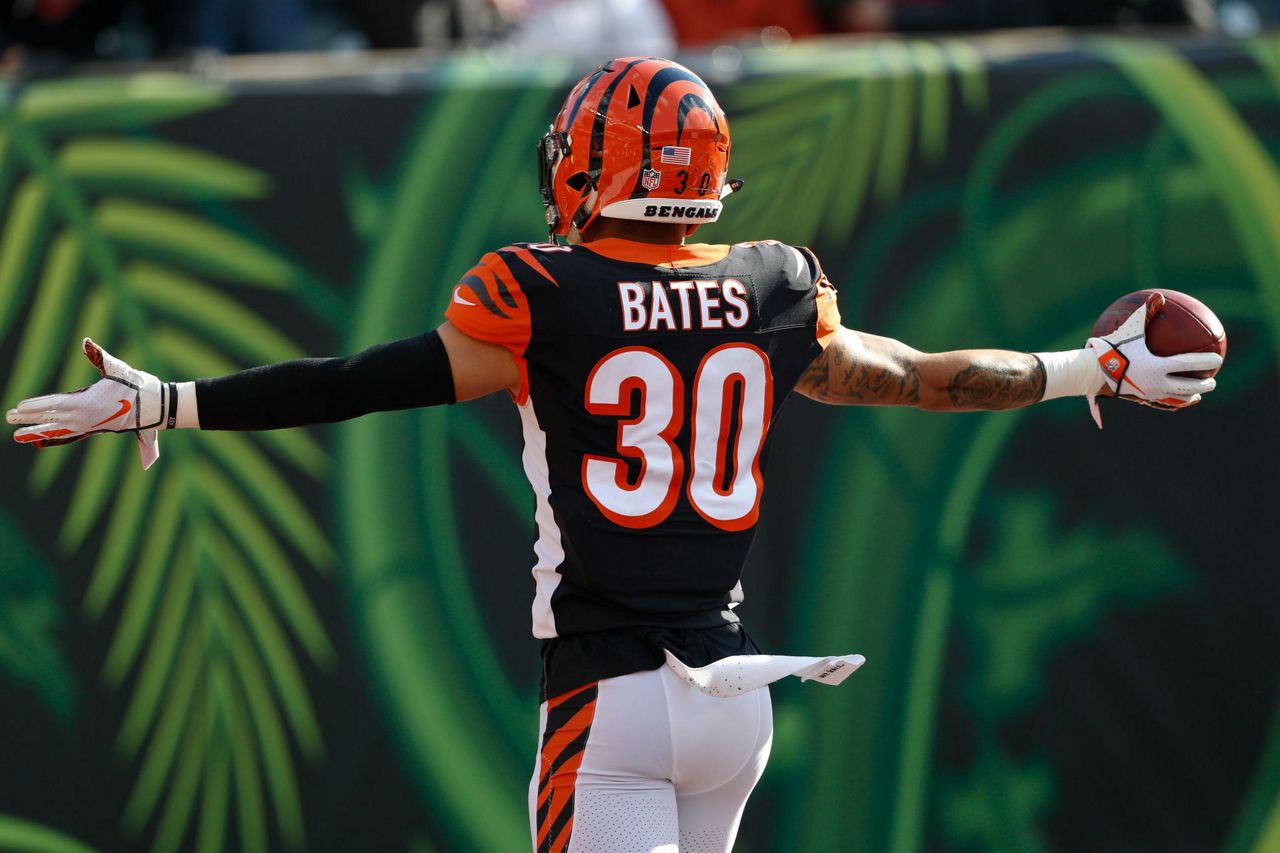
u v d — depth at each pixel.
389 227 13.69
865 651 13.88
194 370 13.51
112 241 13.49
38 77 13.54
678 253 7.76
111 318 13.47
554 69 13.88
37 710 13.42
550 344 7.38
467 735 13.68
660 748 7.46
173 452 13.59
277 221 13.62
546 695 7.78
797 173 13.94
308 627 13.62
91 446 13.51
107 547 13.49
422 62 13.88
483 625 13.71
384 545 13.70
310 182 13.65
